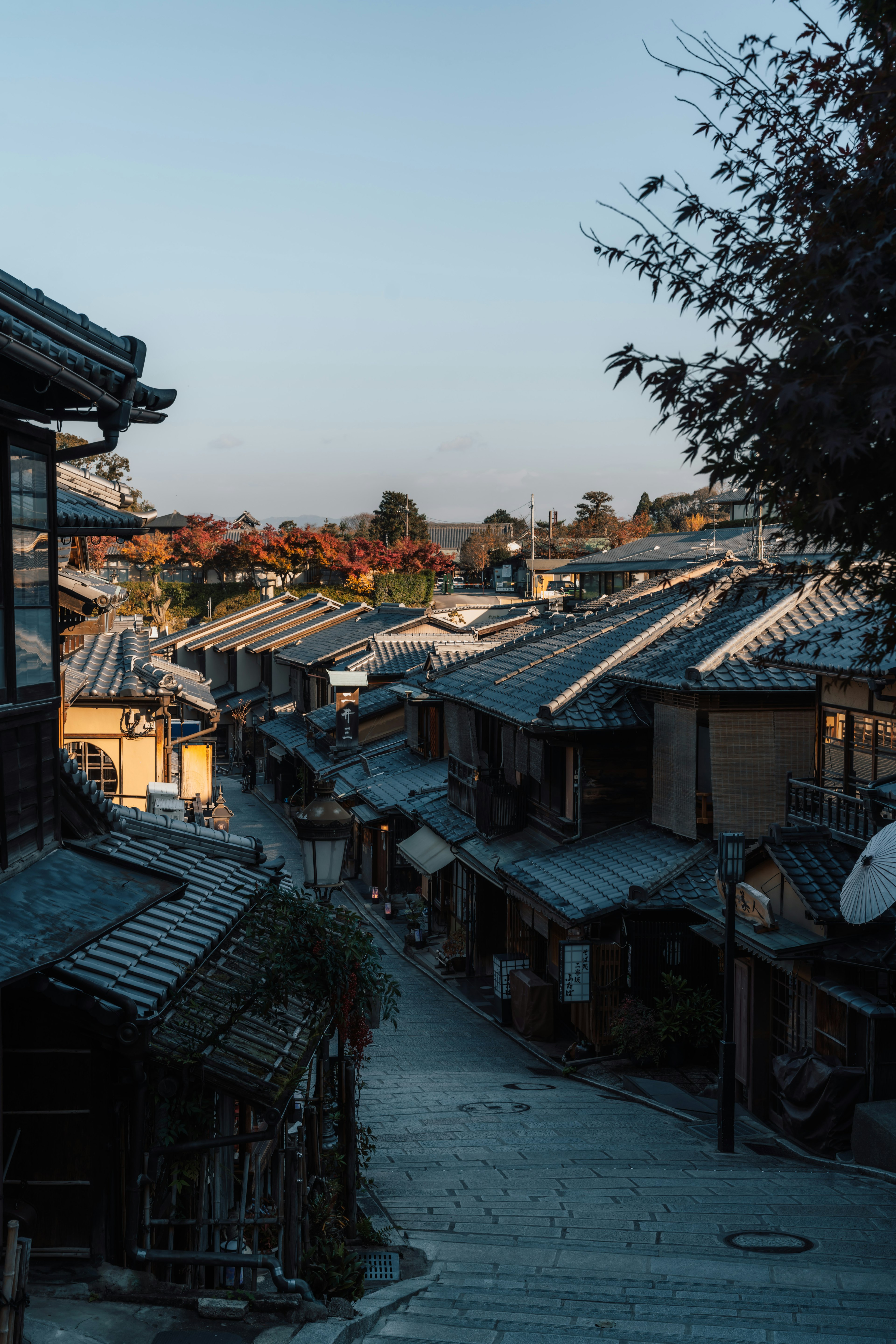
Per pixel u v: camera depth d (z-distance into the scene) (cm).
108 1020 662
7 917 654
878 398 567
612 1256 984
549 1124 1596
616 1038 1914
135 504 1317
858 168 723
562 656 2625
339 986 970
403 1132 1537
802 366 638
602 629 2728
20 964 590
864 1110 1382
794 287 702
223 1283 868
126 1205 747
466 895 2783
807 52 783
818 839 1652
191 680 3366
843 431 587
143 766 2438
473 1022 2386
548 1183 1273
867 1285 897
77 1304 687
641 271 760
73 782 826
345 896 3628
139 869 792
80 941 646
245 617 6850
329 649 5141
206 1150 793
